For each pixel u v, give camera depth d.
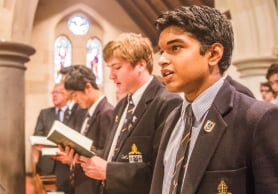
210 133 1.23
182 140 1.32
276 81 3.36
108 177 2.15
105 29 12.19
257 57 5.49
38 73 11.62
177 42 1.28
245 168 1.19
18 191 3.67
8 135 3.65
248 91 2.08
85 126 3.17
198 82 1.30
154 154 2.12
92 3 12.07
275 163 1.15
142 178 2.13
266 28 5.60
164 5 9.65
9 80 3.65
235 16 5.75
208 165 1.20
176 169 1.29
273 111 1.20
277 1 5.68
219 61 1.32
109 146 2.40
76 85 3.08
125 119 2.30
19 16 3.84
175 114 1.51
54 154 2.46
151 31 11.08
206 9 1.30
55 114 6.41
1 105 3.65
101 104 3.06
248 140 1.19
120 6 12.19
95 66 12.27
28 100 11.48
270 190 1.14
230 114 1.25
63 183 3.56
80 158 2.21
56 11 11.84
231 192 1.17
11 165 3.65
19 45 3.63
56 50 11.98
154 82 2.31
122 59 2.26
